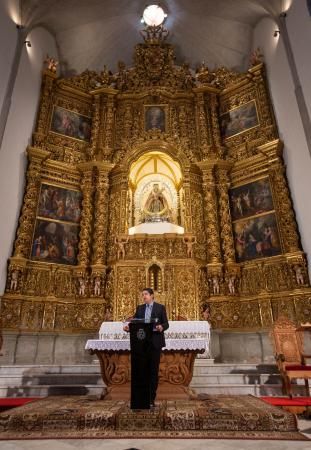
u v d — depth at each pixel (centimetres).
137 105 1516
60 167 1295
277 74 1295
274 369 788
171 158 1376
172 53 1631
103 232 1223
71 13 1456
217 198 1301
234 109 1451
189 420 406
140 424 406
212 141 1409
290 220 1089
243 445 338
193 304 1072
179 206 1399
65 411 432
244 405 483
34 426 404
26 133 1247
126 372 597
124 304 1075
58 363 1005
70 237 1221
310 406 535
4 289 1017
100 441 355
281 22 1244
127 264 1127
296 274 1012
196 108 1498
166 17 1619
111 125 1446
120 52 1678
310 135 1016
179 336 711
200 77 1547
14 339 970
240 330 1041
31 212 1148
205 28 1584
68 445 341
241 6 1425
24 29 1273
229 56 1608
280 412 416
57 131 1367
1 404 583
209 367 807
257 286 1102
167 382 586
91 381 745
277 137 1259
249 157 1300
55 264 1138
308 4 1051
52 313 1058
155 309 537
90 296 1111
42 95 1368
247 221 1221
